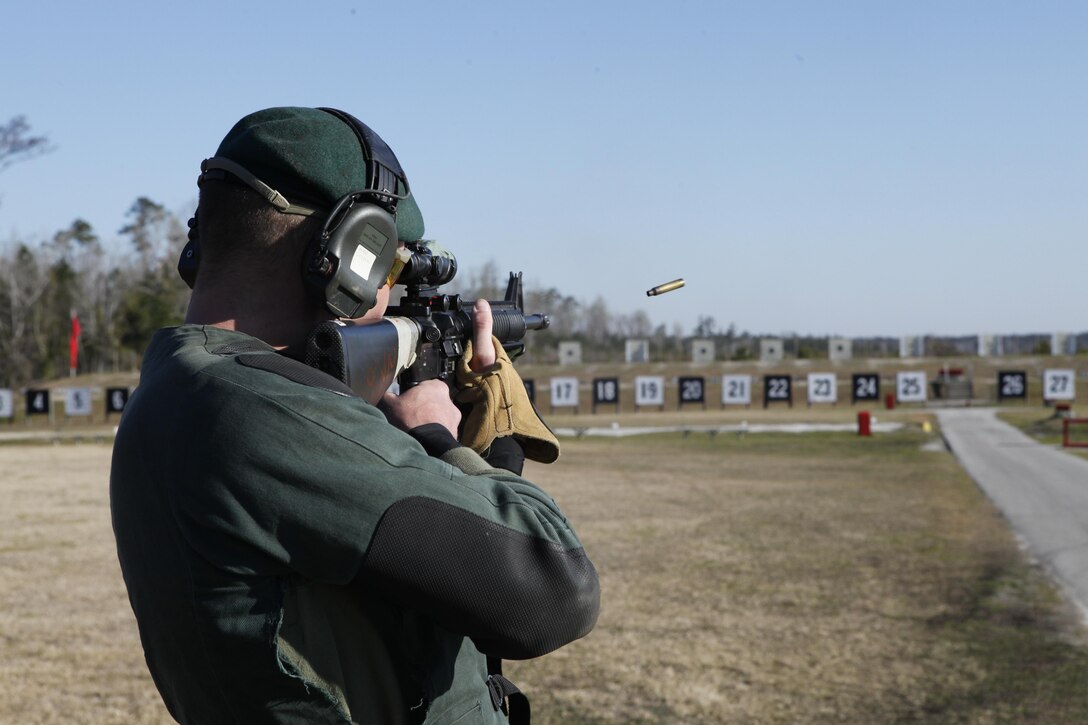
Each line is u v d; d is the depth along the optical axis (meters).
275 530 1.43
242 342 1.61
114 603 10.43
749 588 10.81
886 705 6.71
